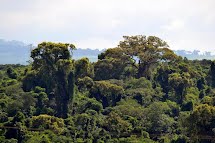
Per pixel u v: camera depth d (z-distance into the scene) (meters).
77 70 134.00
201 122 96.88
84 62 134.50
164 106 118.50
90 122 106.38
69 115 121.25
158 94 133.38
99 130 103.06
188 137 98.94
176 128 109.62
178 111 123.00
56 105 124.44
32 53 133.38
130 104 121.31
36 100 123.12
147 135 102.88
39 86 132.12
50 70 131.12
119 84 139.75
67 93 124.56
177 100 134.50
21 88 132.00
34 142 93.88
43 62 131.75
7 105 118.06
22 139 98.94
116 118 105.00
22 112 114.38
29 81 133.12
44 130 101.81
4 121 109.62
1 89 132.00
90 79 134.12
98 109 120.25
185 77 136.38
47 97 126.69
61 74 125.69
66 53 132.00
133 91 131.62
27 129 102.19
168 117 114.06
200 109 97.50
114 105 128.00
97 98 129.88
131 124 106.38
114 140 98.94
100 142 98.69
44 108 121.12
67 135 102.12
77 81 134.25
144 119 110.56
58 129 102.50
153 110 111.38
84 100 126.06
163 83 143.75
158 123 108.75
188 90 139.88
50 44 131.88
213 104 111.25
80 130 103.75
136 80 142.75
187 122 99.25
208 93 139.75
